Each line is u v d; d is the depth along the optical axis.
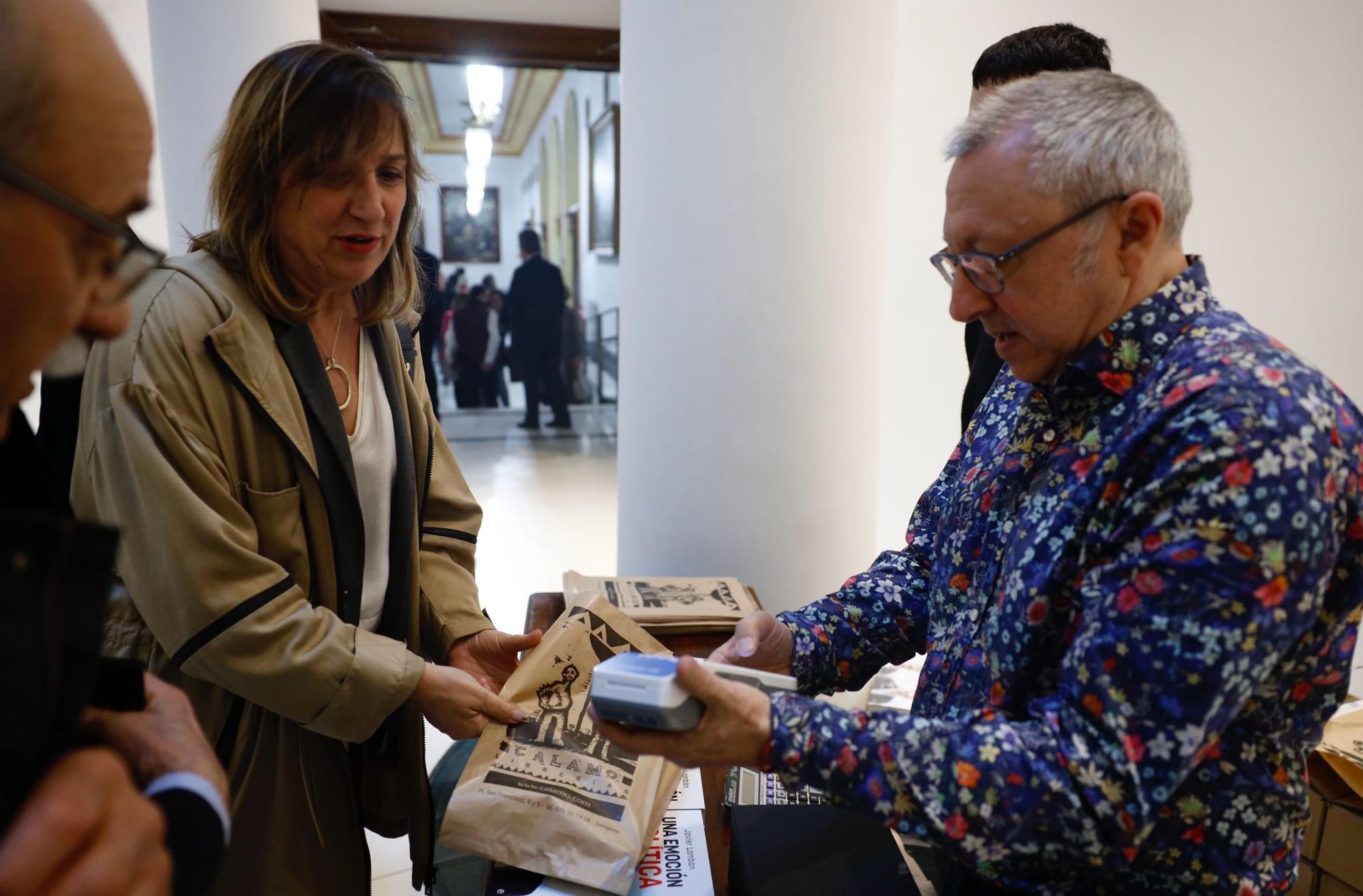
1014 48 1.44
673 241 2.11
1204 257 2.54
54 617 0.46
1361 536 0.73
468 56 4.25
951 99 2.83
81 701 0.50
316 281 1.14
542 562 4.20
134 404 1.01
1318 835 1.51
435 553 1.43
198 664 1.04
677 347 2.16
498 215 10.60
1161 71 2.51
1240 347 0.74
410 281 1.30
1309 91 2.31
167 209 2.80
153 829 0.48
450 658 1.37
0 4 0.42
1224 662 0.68
